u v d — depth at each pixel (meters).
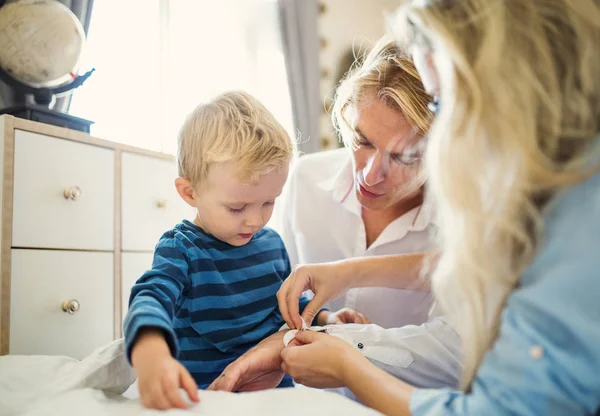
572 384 0.47
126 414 0.60
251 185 0.90
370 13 3.08
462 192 0.56
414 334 0.93
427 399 0.59
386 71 0.93
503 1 0.55
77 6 2.00
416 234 1.17
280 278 1.06
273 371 0.87
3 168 1.27
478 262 0.56
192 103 2.57
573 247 0.49
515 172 0.53
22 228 1.31
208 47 2.66
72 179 1.44
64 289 1.41
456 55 0.55
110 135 2.30
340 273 0.99
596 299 0.46
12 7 1.45
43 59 1.48
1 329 1.25
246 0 2.80
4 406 0.69
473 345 0.58
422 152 0.94
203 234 0.97
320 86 2.94
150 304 0.72
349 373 0.71
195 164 0.92
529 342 0.49
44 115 1.45
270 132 0.94
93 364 0.76
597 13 0.52
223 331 0.93
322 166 1.34
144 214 1.68
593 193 0.50
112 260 1.56
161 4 2.50
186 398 0.61
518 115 0.52
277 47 2.87
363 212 1.24
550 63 0.52
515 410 0.49
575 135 0.52
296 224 1.32
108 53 2.30
